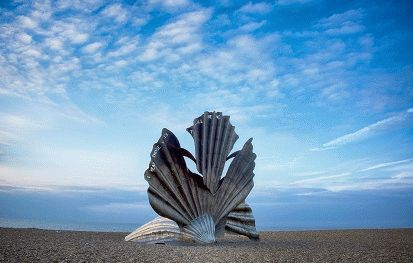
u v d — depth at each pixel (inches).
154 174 490.9
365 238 560.4
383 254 346.9
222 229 525.7
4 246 332.5
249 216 560.1
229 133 558.6
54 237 448.8
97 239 460.8
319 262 297.0
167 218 512.4
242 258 308.7
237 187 534.3
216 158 525.0
